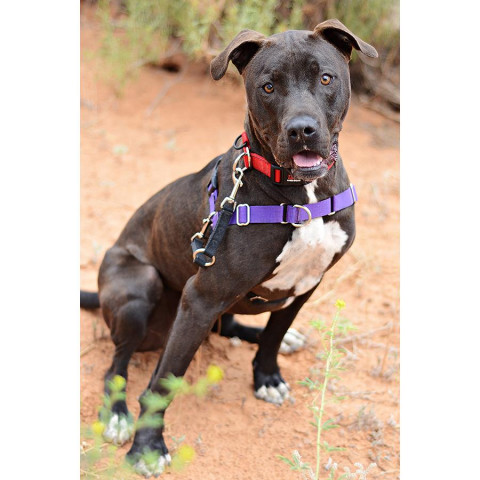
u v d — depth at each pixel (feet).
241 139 9.96
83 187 18.34
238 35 9.46
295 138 8.41
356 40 8.89
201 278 9.77
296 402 11.85
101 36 24.41
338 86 8.97
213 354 13.01
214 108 22.58
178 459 8.01
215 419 11.39
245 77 9.27
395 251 16.61
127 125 21.29
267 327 11.67
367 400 11.92
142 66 24.21
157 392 10.05
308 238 9.61
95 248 15.58
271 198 9.48
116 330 11.56
